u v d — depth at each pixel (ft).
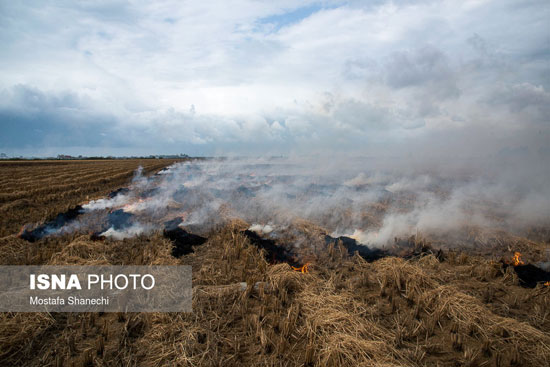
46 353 15.65
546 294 21.75
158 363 15.23
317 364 14.80
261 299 21.18
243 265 27.22
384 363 14.79
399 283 22.24
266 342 16.26
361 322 17.97
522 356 15.78
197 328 17.61
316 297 20.85
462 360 15.46
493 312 19.74
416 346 16.25
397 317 19.03
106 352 15.89
